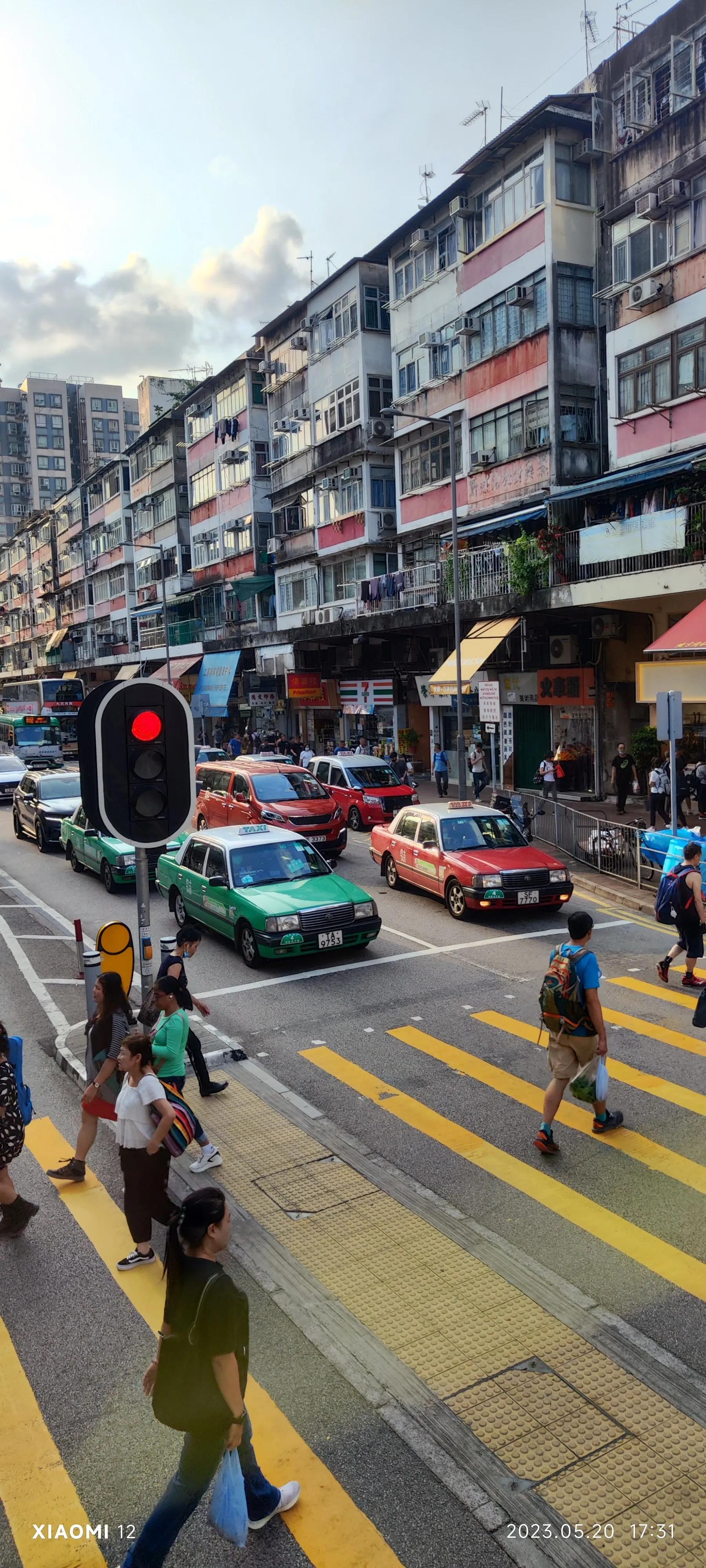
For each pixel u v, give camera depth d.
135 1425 4.57
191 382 62.22
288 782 20.17
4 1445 4.45
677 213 19.38
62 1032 10.38
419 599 29.06
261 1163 7.04
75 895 17.91
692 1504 3.94
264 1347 5.01
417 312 29.02
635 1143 7.11
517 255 24.12
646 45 21.03
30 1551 3.85
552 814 19.17
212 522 48.00
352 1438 4.36
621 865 16.34
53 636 82.25
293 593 39.78
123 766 7.03
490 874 13.70
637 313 20.59
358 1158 7.05
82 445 116.31
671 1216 6.11
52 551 82.62
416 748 33.06
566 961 6.96
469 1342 4.97
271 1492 3.88
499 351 25.06
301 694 37.78
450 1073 8.59
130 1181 5.74
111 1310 5.46
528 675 25.86
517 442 24.77
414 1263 5.69
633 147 20.69
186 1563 3.79
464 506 27.33
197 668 49.81
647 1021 9.70
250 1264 5.76
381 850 16.81
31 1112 6.74
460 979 11.35
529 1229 6.00
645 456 20.72
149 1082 5.70
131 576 64.44
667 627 21.16
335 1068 8.80
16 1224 6.26
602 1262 5.63
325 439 35.19
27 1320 5.38
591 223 23.30
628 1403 4.51
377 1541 3.83
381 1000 10.70
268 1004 10.70
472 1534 3.85
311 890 12.48
